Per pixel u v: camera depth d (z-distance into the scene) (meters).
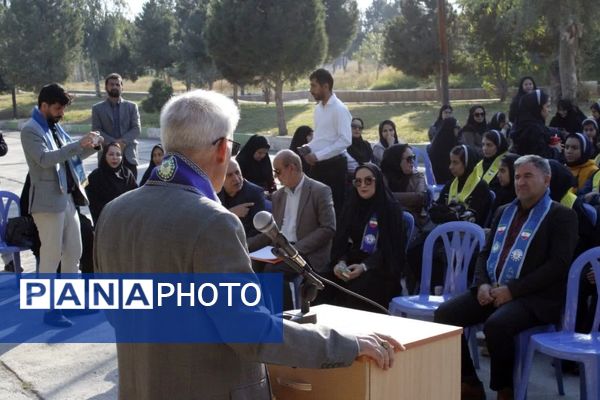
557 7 19.81
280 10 23.89
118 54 47.38
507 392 4.39
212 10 24.70
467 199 6.77
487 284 4.64
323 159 7.39
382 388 2.46
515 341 4.43
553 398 4.58
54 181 6.00
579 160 7.34
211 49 24.92
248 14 23.94
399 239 5.36
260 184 8.00
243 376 2.24
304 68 24.67
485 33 25.69
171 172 2.26
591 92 25.95
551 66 24.72
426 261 5.33
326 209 5.78
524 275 4.54
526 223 4.59
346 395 2.48
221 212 2.15
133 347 2.32
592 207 5.34
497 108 24.75
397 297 5.30
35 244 6.48
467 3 26.17
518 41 25.20
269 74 24.78
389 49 29.83
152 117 33.12
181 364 2.21
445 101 17.25
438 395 2.63
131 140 8.90
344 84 47.31
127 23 47.28
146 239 2.20
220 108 2.29
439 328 2.68
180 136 2.25
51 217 6.00
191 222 2.14
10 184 15.95
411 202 7.12
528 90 11.59
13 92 40.31
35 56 39.03
